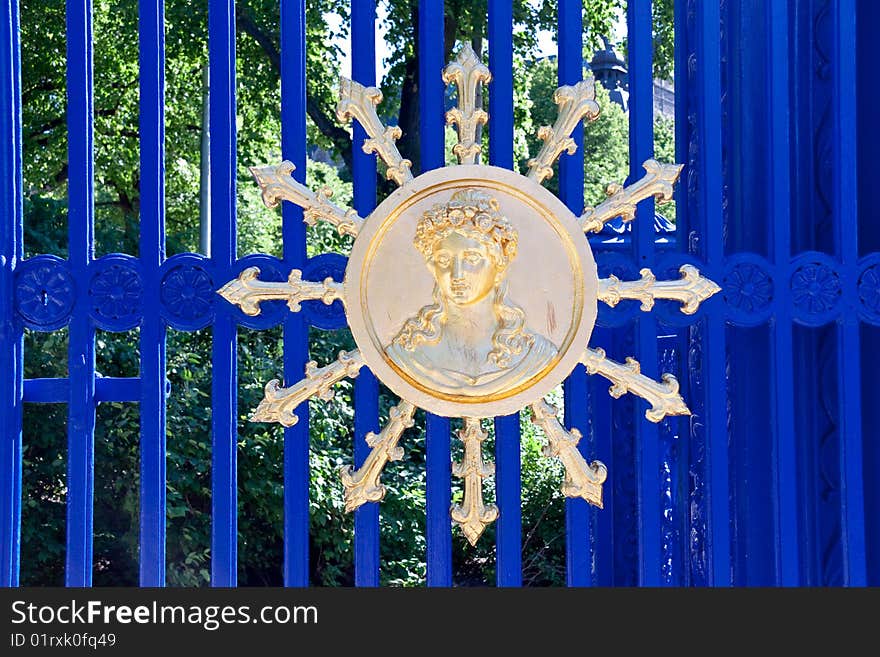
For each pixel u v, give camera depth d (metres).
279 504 6.16
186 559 6.08
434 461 2.01
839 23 2.13
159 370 1.98
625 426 3.42
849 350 2.09
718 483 2.07
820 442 2.31
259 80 8.21
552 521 6.77
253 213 9.02
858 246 2.26
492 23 2.08
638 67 2.10
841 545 2.14
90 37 2.02
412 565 6.48
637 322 2.06
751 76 2.34
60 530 5.92
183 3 7.58
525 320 1.94
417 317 1.93
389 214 1.93
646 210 2.07
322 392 1.95
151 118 1.99
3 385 1.96
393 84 7.76
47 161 9.03
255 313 1.95
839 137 2.12
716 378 2.06
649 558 2.07
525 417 6.96
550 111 9.19
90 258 2.00
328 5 7.75
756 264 2.09
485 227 1.89
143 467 1.97
